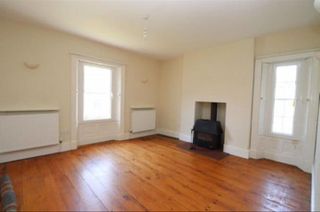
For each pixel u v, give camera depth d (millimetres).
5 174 2246
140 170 2633
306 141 2713
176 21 2596
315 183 2086
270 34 3041
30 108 2916
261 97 3238
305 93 2830
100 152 3393
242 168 2805
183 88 4449
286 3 2043
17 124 2725
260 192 2098
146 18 2518
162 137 4820
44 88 3061
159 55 4602
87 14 2451
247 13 2309
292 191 2135
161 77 5203
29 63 2871
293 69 2982
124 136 4406
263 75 3209
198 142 4039
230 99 3531
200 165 2895
